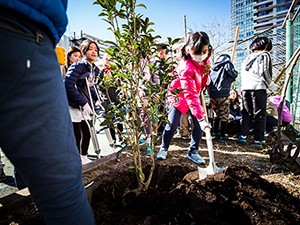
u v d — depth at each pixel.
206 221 1.25
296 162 2.21
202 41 2.00
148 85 1.51
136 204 1.49
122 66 1.40
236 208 1.32
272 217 1.22
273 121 3.76
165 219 1.29
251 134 3.74
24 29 0.61
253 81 3.07
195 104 2.13
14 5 0.58
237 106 4.20
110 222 1.28
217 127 3.66
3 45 0.57
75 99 2.19
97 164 2.23
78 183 0.81
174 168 2.10
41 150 0.67
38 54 0.66
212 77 3.37
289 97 3.70
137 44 1.33
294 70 3.80
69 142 0.79
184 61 2.28
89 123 2.52
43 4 0.65
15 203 1.48
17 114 0.61
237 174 1.62
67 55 2.62
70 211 0.75
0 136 0.62
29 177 0.68
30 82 0.63
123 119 1.40
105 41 1.30
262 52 3.03
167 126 2.53
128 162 2.30
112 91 3.33
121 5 1.28
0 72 0.57
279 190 1.51
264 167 2.25
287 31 3.71
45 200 0.71
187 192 1.49
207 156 2.75
